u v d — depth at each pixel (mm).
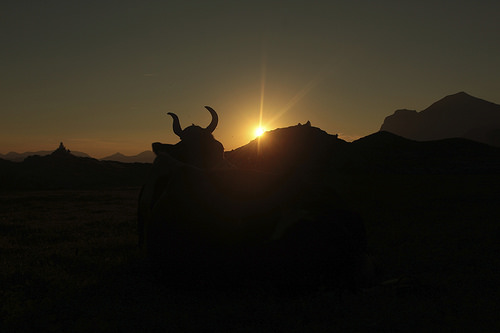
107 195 23688
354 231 5367
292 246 5125
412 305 4730
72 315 4707
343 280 5207
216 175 5711
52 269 6566
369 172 40438
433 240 8492
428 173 45906
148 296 5332
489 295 5117
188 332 4203
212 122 7250
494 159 55562
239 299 5066
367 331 4117
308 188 5477
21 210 15969
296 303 4871
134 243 8773
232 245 5277
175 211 5582
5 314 4742
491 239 8508
